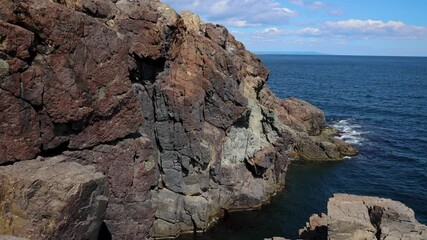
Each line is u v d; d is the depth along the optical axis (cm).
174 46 4284
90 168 2314
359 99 14012
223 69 4600
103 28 2612
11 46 2170
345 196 3538
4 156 2219
